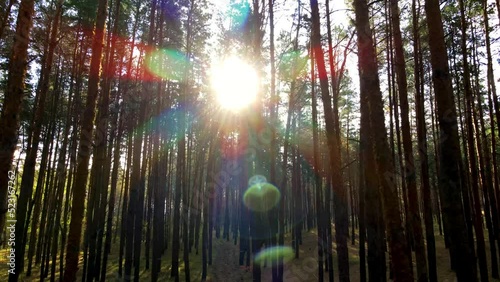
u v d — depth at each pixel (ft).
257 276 35.47
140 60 48.70
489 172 47.37
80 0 40.81
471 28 44.01
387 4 39.52
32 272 56.34
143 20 49.85
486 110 52.54
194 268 58.95
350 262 55.77
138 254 44.57
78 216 21.68
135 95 50.34
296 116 59.72
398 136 41.01
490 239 41.63
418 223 26.53
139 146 38.81
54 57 50.06
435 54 17.43
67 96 60.70
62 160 51.19
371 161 24.99
